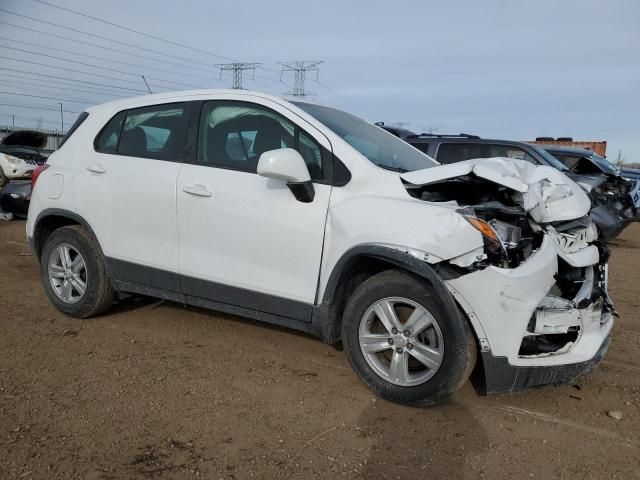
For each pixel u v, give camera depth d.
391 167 3.80
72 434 2.91
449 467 2.76
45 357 3.89
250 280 3.76
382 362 3.43
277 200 3.64
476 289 3.01
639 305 5.87
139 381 3.56
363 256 3.32
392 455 2.84
